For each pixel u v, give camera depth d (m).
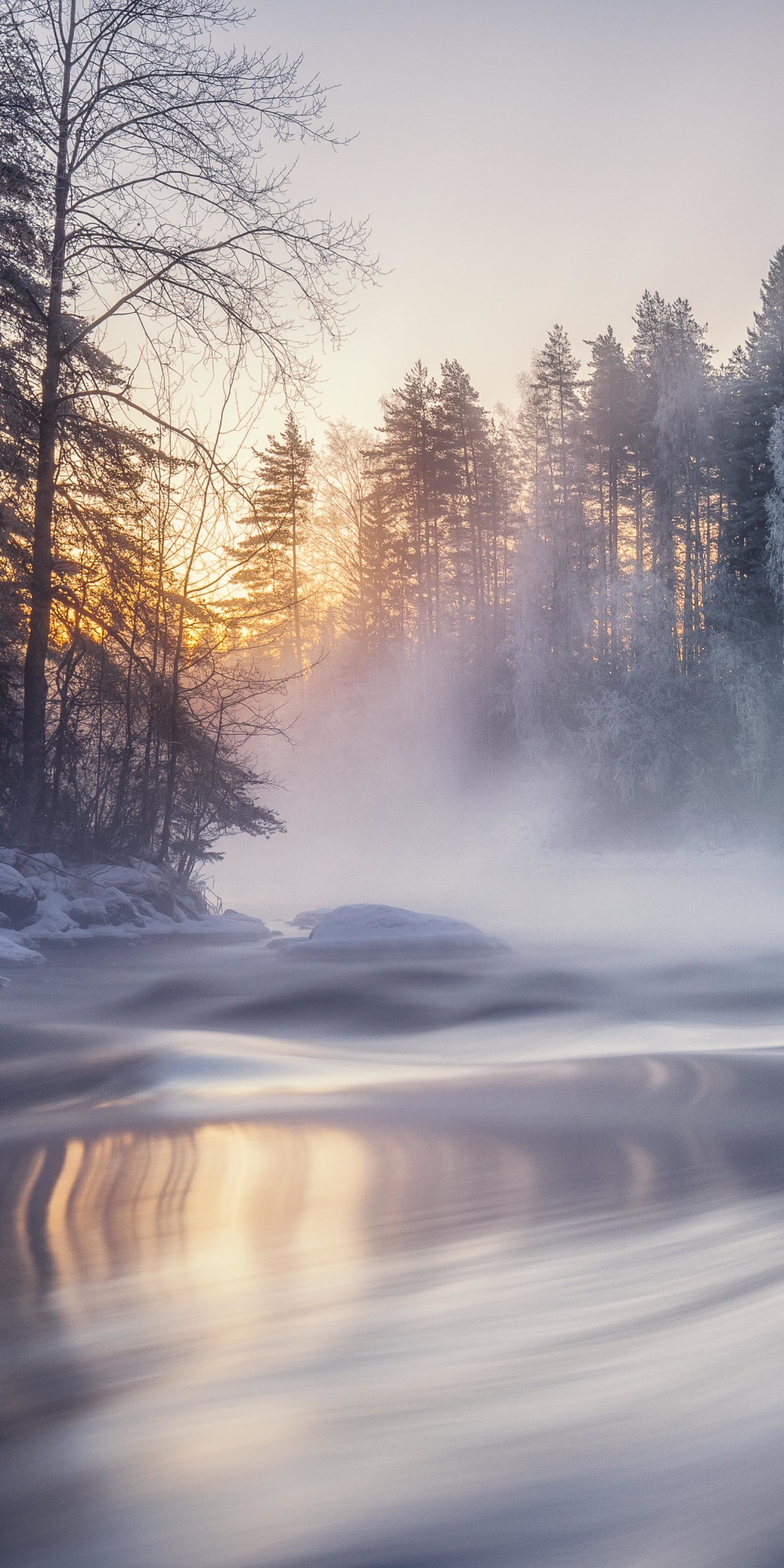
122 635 18.70
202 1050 7.08
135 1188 3.80
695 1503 1.84
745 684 37.25
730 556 41.81
